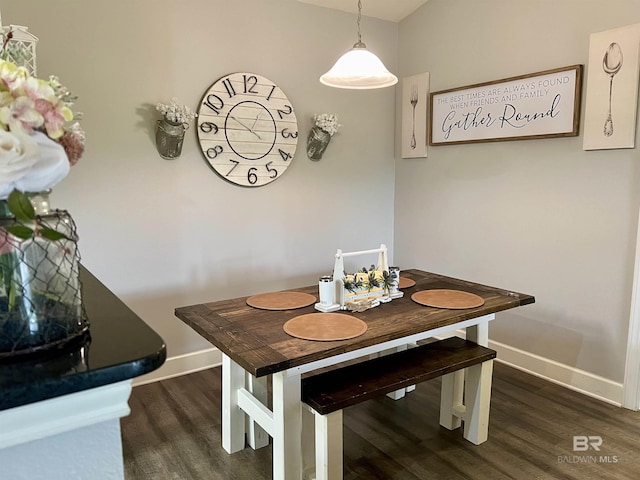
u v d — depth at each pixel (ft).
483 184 10.60
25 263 2.61
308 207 11.50
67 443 2.45
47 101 2.48
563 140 9.02
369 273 7.37
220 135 9.88
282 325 6.39
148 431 7.85
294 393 5.84
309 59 10.99
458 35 10.77
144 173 9.23
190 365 10.18
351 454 7.23
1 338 2.55
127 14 8.70
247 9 9.98
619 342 8.55
